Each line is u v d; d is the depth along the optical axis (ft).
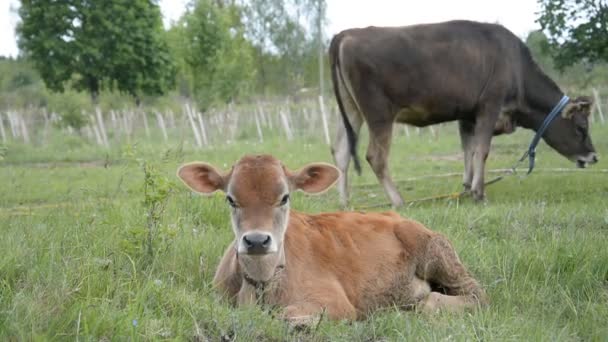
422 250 20.75
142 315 15.43
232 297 18.93
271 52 178.60
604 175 47.57
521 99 43.78
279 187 17.97
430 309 19.33
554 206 33.53
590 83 114.42
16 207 37.78
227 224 28.30
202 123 85.20
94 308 15.19
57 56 100.83
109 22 100.78
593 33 59.36
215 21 111.14
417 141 80.02
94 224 24.86
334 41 40.98
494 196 42.47
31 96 170.60
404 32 40.32
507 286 21.06
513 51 42.65
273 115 112.68
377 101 39.86
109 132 103.86
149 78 108.06
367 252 20.12
